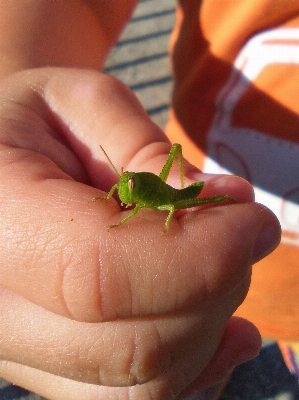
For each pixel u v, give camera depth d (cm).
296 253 11
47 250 6
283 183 11
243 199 7
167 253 6
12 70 9
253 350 9
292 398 14
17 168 6
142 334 6
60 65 9
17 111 7
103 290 5
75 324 6
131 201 7
